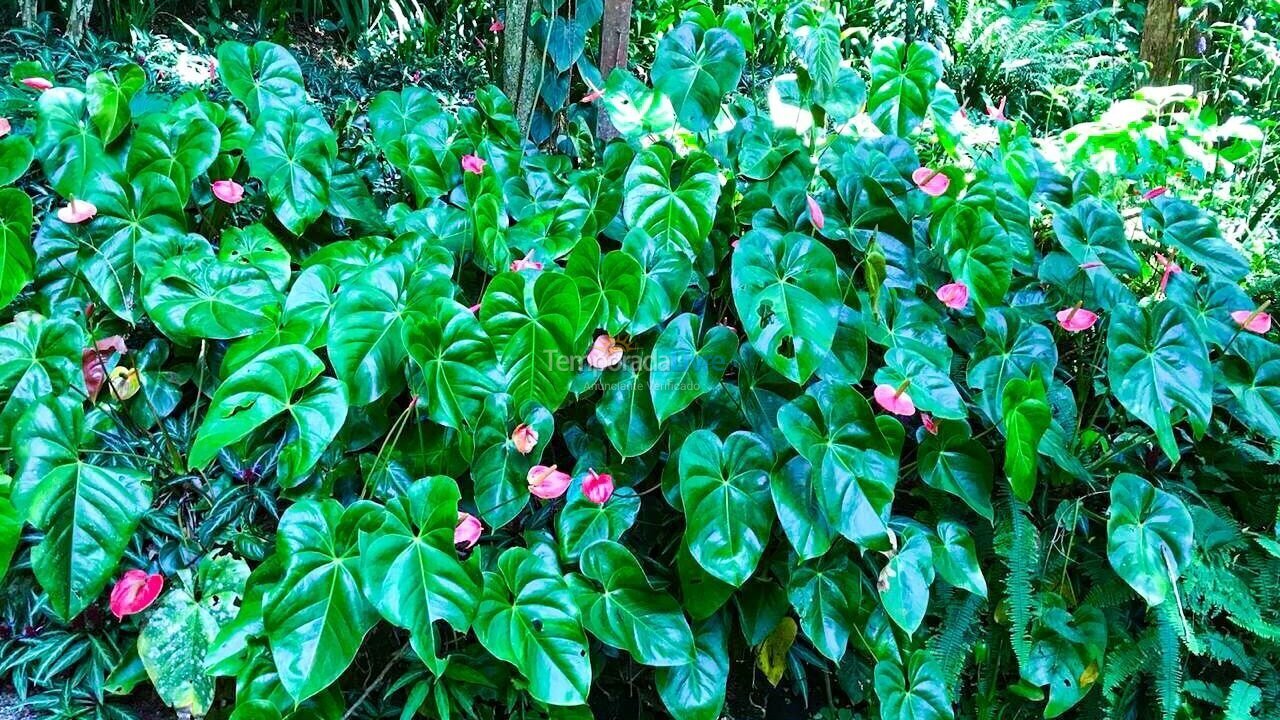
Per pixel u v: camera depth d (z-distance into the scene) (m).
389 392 1.49
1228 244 1.81
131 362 1.66
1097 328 1.80
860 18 5.07
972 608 1.64
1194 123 2.62
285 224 1.71
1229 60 4.05
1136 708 1.67
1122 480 1.49
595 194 1.77
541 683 1.32
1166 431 1.48
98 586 1.31
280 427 1.62
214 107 1.77
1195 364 1.50
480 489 1.47
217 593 1.45
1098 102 4.32
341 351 1.37
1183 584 1.57
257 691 1.31
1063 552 1.66
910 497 1.75
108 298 1.60
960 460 1.53
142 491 1.36
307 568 1.24
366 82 3.44
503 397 1.44
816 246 1.49
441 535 1.28
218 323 1.48
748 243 1.48
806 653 1.67
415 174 1.88
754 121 1.76
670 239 1.63
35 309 1.61
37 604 1.48
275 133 1.72
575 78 2.51
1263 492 1.71
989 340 1.61
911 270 1.69
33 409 1.31
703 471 1.39
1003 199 1.81
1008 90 5.05
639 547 1.63
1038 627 1.58
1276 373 1.62
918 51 1.87
